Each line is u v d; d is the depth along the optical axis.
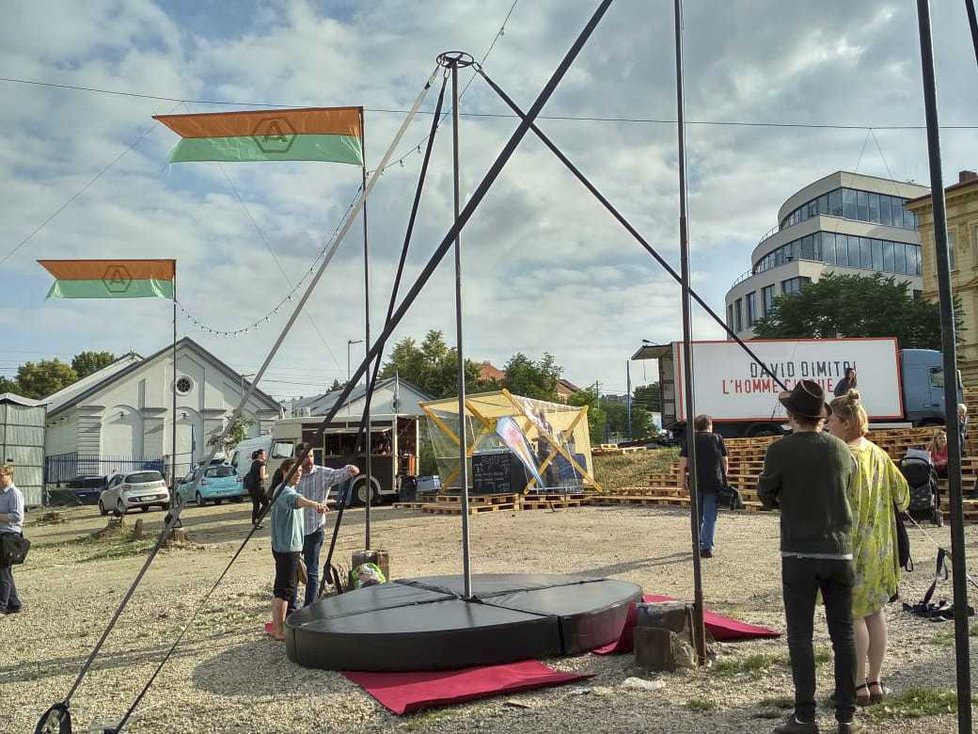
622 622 7.16
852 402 5.26
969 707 3.54
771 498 4.79
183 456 50.41
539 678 5.90
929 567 9.70
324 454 26.67
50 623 9.73
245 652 7.48
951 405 3.66
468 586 7.64
